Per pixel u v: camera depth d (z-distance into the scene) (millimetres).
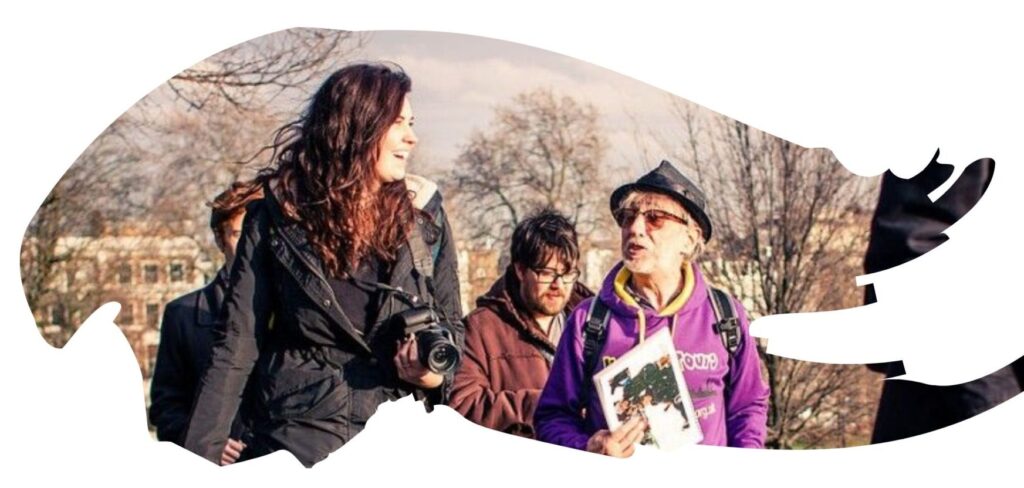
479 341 5633
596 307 5617
